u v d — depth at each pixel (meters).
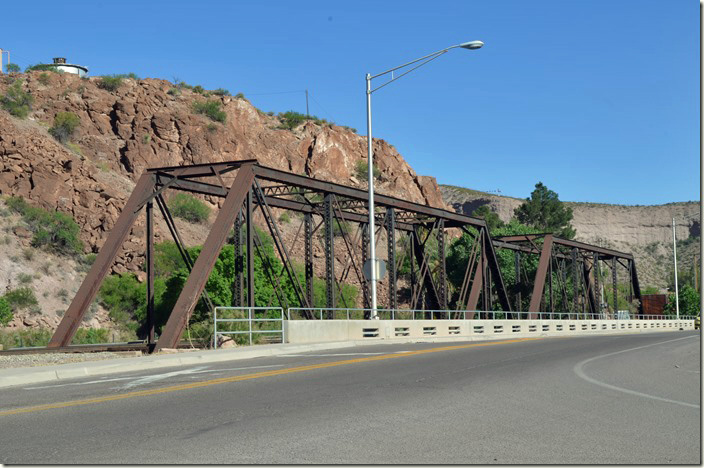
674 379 15.35
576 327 54.88
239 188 27.67
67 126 76.56
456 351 23.08
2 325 47.22
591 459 7.77
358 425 9.65
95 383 14.51
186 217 72.75
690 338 34.69
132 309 56.41
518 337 37.22
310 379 14.83
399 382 14.32
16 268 53.66
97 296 55.38
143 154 77.81
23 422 9.91
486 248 48.56
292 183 30.83
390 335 31.86
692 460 7.76
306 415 10.41
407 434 9.06
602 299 80.62
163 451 8.10
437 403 11.55
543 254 54.84
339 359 19.86
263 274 52.78
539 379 14.98
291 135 96.31
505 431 9.28
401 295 77.12
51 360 20.34
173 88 90.12
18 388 14.02
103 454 7.97
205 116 86.88
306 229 36.88
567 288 80.38
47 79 82.69
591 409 11.08
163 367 18.17
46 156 63.75
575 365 18.28
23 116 75.12
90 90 82.56
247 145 86.81
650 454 8.03
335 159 96.75
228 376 15.37
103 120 79.88
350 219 40.75
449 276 78.81
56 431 9.27
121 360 18.42
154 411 10.77
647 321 68.94
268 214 29.91
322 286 68.12
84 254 60.00
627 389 13.53
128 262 59.84
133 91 85.06
